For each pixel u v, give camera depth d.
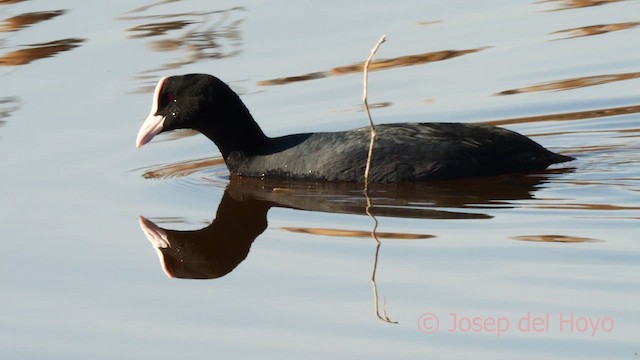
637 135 13.86
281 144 13.23
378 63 16.50
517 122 14.60
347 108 15.20
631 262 9.94
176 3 19.11
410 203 11.76
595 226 10.80
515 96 15.38
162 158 14.16
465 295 9.51
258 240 11.08
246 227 11.48
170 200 12.46
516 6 18.61
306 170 12.79
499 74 16.08
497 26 17.69
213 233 11.37
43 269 10.59
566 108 14.93
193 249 10.97
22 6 19.03
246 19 18.16
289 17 18.23
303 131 14.55
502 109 15.02
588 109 14.85
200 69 16.28
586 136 13.95
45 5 19.06
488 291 9.55
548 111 14.88
